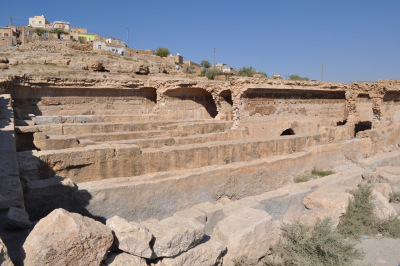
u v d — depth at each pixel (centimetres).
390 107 2042
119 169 872
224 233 561
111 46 5062
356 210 815
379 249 702
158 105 2305
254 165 973
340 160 1393
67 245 326
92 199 632
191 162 1020
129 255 393
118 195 665
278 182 1067
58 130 1241
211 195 860
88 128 1328
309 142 1433
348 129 1739
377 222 802
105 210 649
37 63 2312
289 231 659
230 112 2372
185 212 656
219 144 1105
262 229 597
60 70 2259
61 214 351
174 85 2262
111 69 2511
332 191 880
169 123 1725
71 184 628
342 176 1050
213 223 678
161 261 433
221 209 695
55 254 318
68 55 2847
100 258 351
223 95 2338
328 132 1571
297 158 1146
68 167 787
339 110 2691
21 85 1806
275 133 2089
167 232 438
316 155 1253
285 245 625
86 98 2103
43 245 317
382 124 1911
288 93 2145
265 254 606
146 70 2745
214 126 1772
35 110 1897
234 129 1727
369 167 1231
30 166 685
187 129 1582
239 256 552
